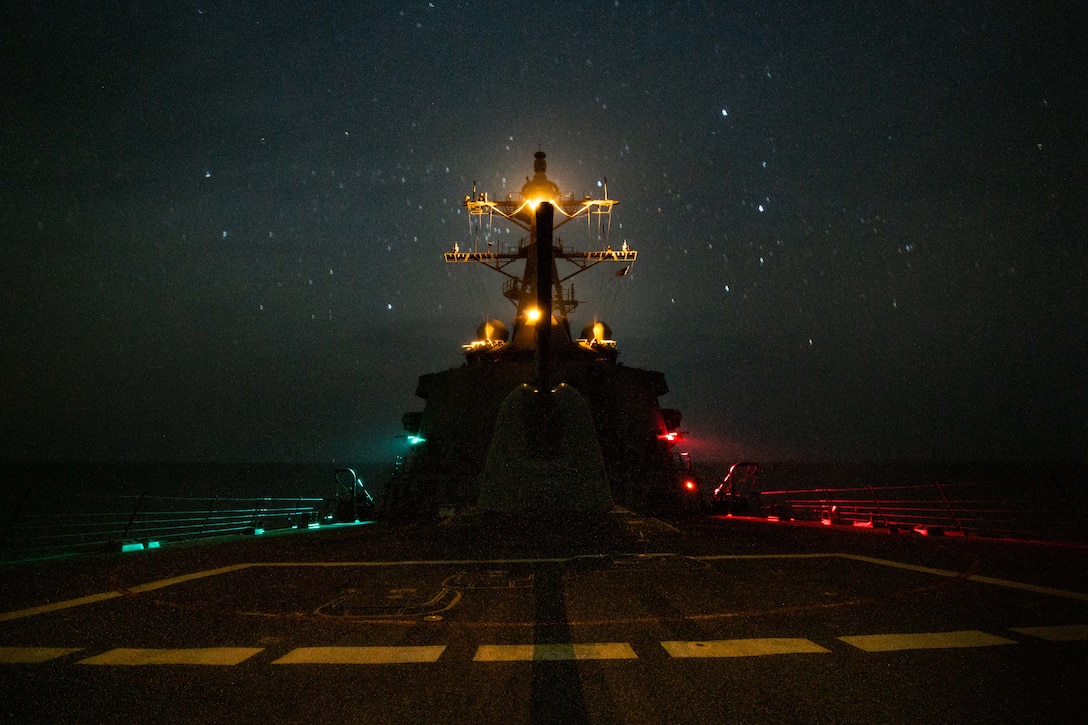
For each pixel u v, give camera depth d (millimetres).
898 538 14148
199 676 4918
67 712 4230
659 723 4004
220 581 8938
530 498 13633
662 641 5762
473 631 6141
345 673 4969
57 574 9656
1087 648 5484
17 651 5578
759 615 6691
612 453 19906
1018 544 12914
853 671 4930
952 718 4051
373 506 23469
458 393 21203
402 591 8047
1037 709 4184
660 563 9945
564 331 22344
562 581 8578
